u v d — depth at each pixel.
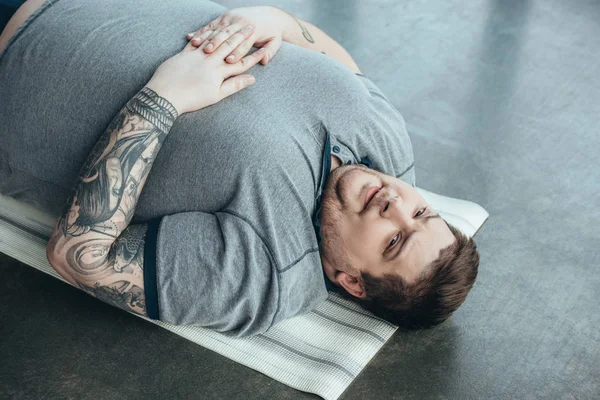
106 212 1.58
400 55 2.83
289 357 1.71
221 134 1.60
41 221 1.95
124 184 1.58
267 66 1.71
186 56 1.64
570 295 1.96
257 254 1.59
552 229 2.16
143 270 1.59
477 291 1.95
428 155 2.40
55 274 1.86
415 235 1.63
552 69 2.80
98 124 1.67
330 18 3.01
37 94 1.70
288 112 1.65
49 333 1.76
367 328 1.78
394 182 1.69
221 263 1.57
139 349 1.74
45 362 1.69
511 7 3.14
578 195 2.28
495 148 2.44
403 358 1.77
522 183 2.31
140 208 1.69
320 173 1.66
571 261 2.06
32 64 1.72
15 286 1.85
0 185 1.89
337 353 1.71
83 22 1.73
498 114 2.58
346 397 1.68
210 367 1.71
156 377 1.68
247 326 1.68
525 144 2.46
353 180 1.66
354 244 1.65
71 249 1.58
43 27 1.74
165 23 1.74
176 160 1.62
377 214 1.64
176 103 1.59
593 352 1.82
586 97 2.68
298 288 1.69
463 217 2.11
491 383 1.73
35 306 1.81
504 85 2.71
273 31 1.78
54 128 1.70
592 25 3.06
